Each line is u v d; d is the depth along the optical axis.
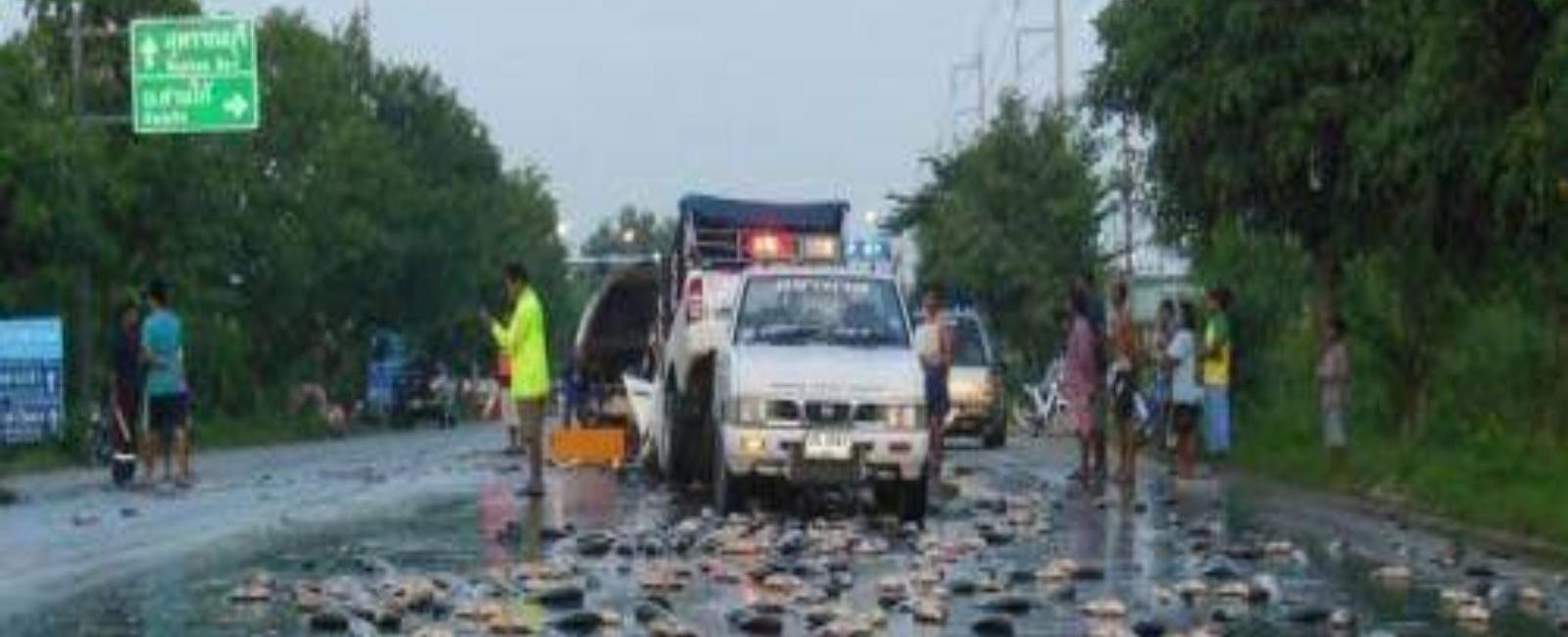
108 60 52.03
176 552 17.97
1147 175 29.39
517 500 23.92
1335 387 25.48
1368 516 21.19
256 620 13.53
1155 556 17.52
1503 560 17.17
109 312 49.16
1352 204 26.70
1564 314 24.70
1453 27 19.48
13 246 45.19
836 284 23.50
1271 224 28.25
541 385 23.78
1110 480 26.86
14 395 40.34
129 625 13.31
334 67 67.25
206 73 45.47
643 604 13.82
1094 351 25.92
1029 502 23.50
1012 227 57.75
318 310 70.69
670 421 25.75
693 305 25.22
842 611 13.59
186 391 28.30
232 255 60.56
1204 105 26.92
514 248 92.75
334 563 16.97
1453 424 26.03
